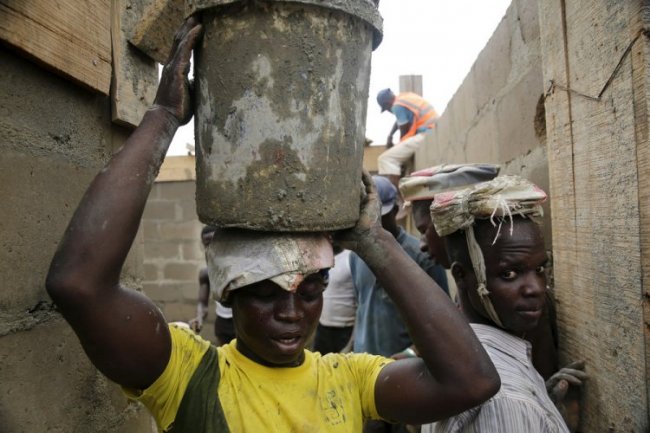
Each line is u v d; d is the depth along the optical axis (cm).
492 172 227
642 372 134
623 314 142
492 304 155
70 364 146
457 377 121
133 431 182
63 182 145
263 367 124
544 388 153
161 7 164
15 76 127
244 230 113
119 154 108
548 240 212
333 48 107
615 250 145
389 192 316
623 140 139
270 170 105
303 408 122
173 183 752
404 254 130
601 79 150
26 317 129
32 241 132
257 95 105
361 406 133
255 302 114
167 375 114
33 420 130
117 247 101
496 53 301
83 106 155
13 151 126
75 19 142
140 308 107
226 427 115
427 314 124
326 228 110
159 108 113
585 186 162
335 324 418
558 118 181
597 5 151
